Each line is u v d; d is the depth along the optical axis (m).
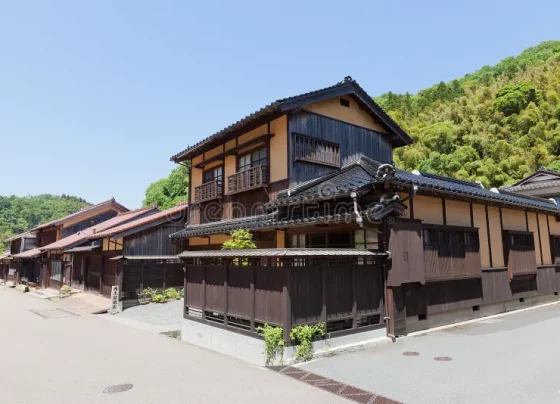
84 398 5.61
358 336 7.95
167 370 7.00
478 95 52.47
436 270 9.53
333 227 10.09
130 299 17.03
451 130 41.31
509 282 12.38
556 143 36.72
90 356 8.28
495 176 32.53
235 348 8.12
